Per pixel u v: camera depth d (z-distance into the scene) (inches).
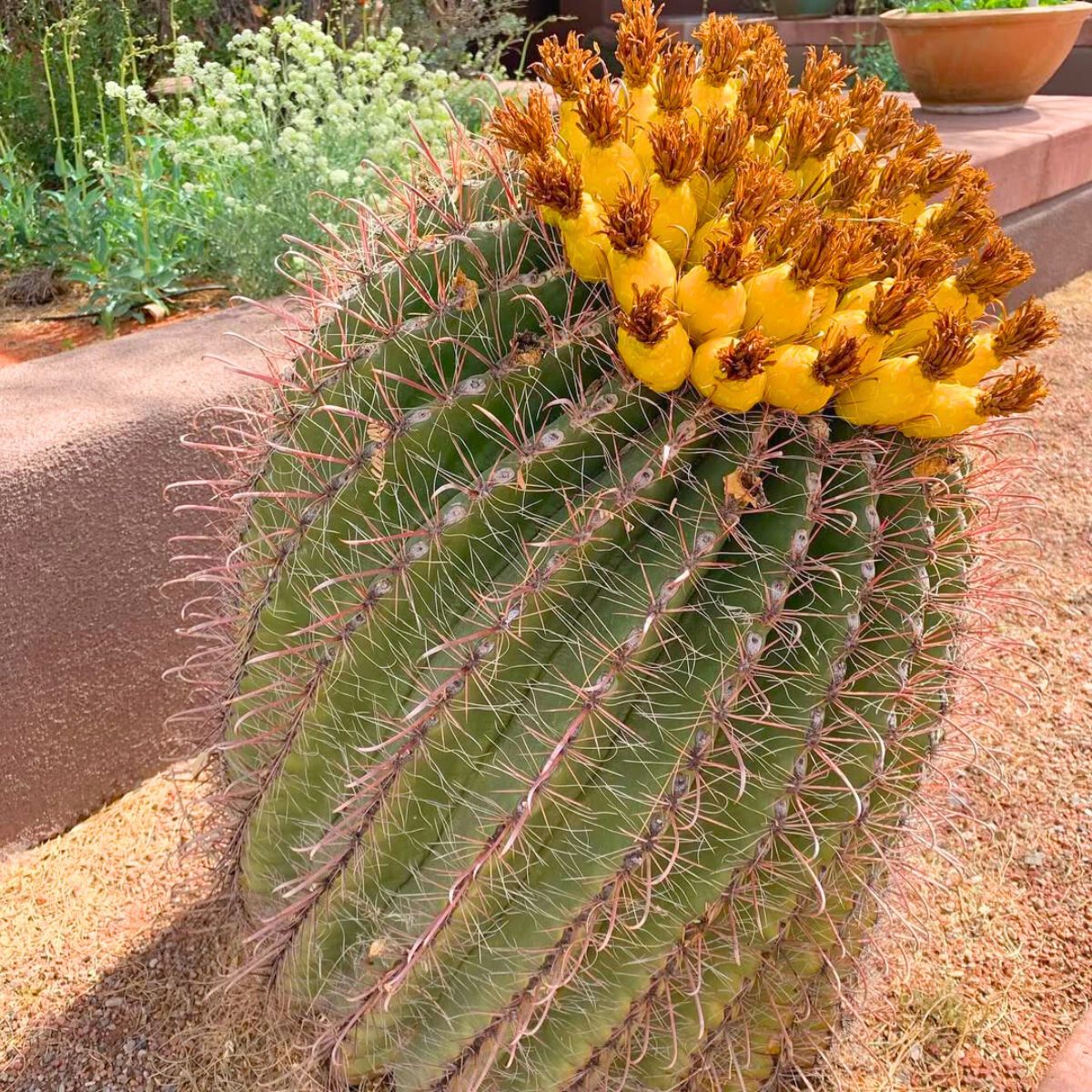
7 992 36.6
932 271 24.1
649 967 25.9
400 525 26.5
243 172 64.6
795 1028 30.4
